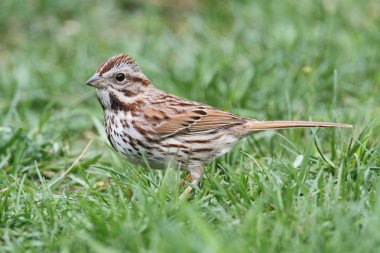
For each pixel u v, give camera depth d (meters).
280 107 13.67
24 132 12.80
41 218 9.01
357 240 8.02
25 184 10.91
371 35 16.39
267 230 8.57
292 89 14.05
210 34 17.36
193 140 10.97
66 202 9.68
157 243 7.89
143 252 8.02
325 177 10.61
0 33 18.55
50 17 19.00
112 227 8.60
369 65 15.38
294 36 16.42
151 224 8.48
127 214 8.95
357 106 13.67
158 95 11.19
